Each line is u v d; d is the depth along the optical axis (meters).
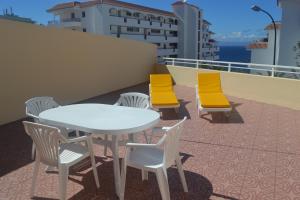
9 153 4.46
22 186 3.43
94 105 4.31
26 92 6.68
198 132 5.45
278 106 7.66
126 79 11.25
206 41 57.69
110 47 10.01
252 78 8.40
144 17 41.84
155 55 13.17
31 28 6.66
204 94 7.34
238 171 3.80
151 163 3.00
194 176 3.66
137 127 3.26
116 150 3.28
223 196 3.21
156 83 8.02
